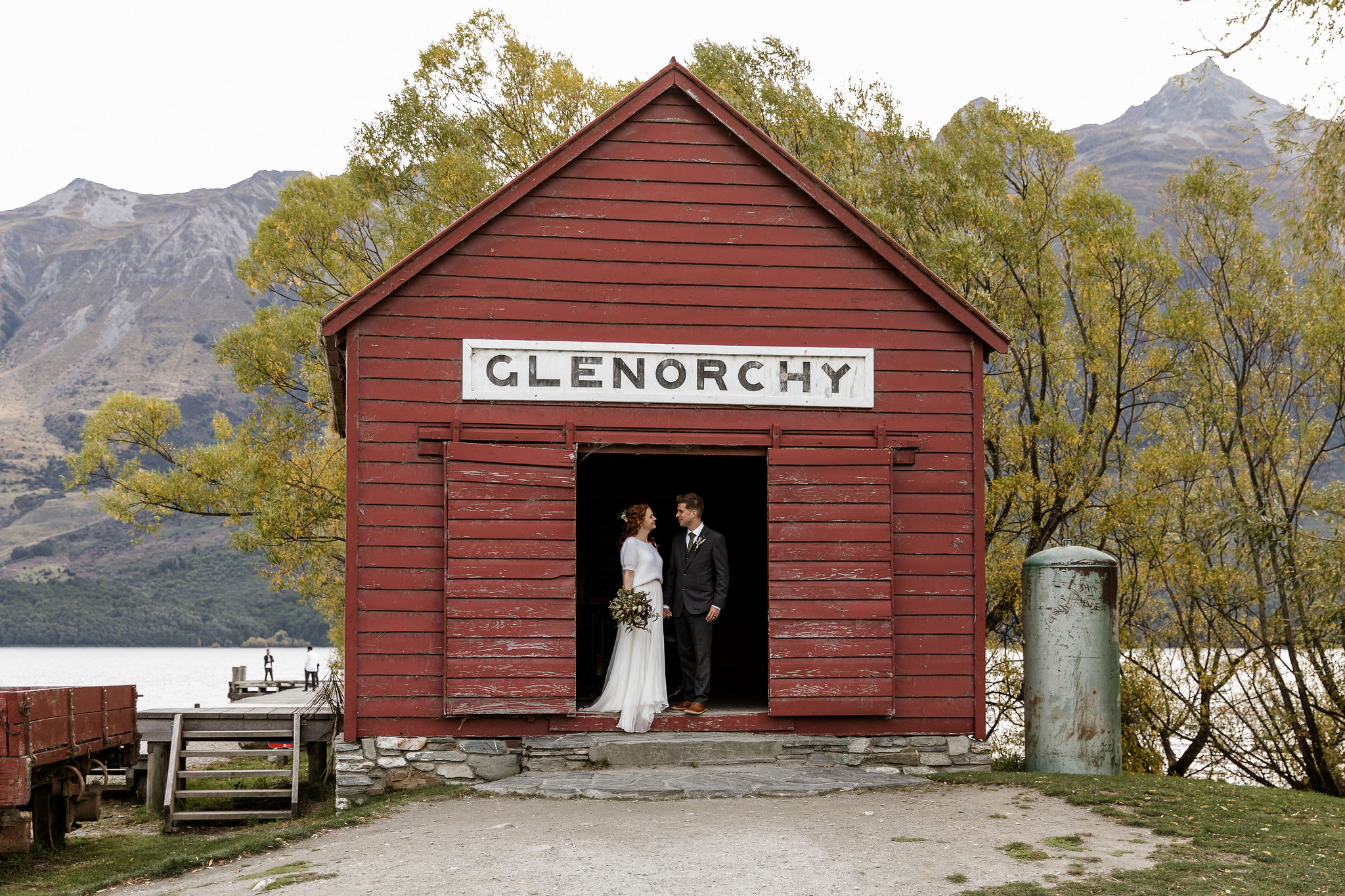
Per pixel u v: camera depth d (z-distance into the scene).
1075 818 8.50
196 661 141.38
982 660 10.71
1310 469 18.66
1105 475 18.80
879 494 10.60
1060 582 11.01
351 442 10.13
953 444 10.84
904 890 6.53
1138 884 6.69
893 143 20.28
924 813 8.60
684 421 10.55
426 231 22.47
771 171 10.83
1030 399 19.08
